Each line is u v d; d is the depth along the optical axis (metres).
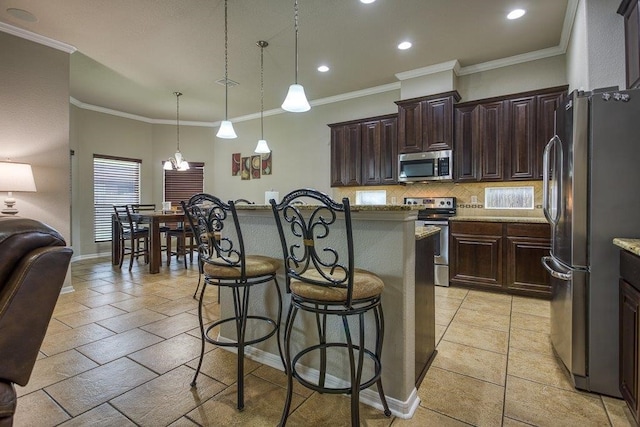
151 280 4.16
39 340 1.00
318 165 5.47
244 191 6.47
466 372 1.95
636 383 1.42
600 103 1.69
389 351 1.61
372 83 4.65
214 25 3.12
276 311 2.05
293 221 1.50
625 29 2.30
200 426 1.49
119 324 2.69
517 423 1.51
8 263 0.99
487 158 3.78
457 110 3.94
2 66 3.08
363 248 1.67
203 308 3.09
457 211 4.22
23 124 3.20
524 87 3.81
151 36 3.32
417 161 4.08
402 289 1.58
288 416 1.55
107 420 1.52
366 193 4.93
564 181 1.91
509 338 2.41
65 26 3.11
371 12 2.93
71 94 5.18
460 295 3.45
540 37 3.39
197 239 1.97
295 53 3.68
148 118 6.55
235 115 6.36
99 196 5.94
